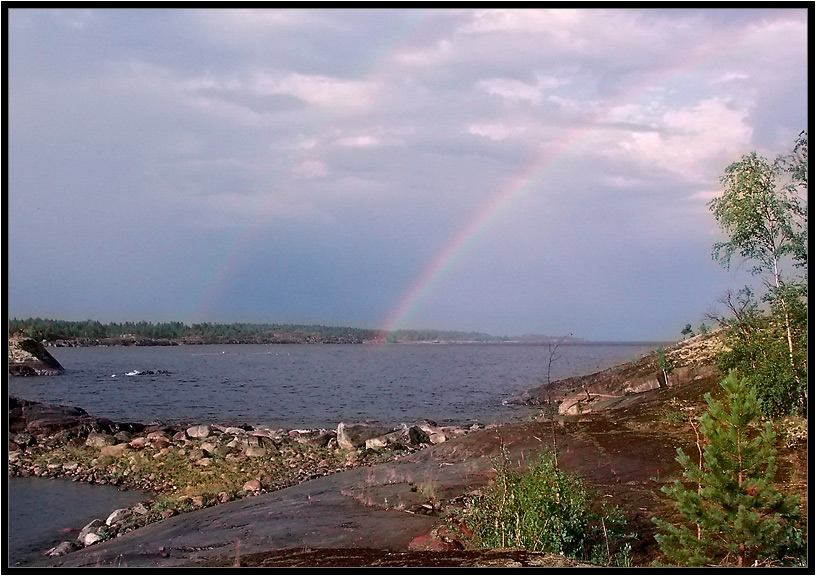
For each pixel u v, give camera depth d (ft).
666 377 114.42
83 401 200.54
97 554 46.65
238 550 43.06
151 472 87.56
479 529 38.29
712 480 30.58
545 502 37.68
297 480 79.97
